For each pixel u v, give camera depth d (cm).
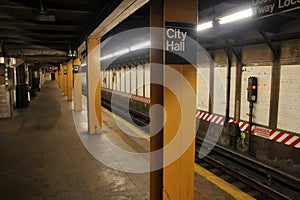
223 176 527
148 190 364
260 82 583
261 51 574
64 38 938
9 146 576
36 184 383
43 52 1190
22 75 1577
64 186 376
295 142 502
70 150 545
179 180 273
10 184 383
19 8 493
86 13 548
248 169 560
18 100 1226
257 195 448
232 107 677
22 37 869
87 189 367
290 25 494
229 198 346
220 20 456
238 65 645
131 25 663
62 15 579
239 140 655
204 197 345
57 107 1242
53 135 674
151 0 267
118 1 360
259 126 592
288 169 518
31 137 654
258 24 491
